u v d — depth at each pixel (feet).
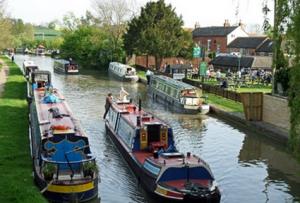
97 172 64.54
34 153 73.31
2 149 77.20
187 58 246.47
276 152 93.50
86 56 295.48
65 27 409.28
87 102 147.74
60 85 195.72
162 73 216.54
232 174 79.10
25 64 231.09
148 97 171.01
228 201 66.74
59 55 370.94
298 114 69.41
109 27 302.04
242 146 97.50
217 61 235.20
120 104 106.52
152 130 80.84
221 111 128.57
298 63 70.54
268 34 91.81
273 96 109.81
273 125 108.06
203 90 168.45
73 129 71.15
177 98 142.10
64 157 66.39
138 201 65.92
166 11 241.96
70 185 60.08
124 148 83.82
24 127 96.94
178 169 64.90
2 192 54.95
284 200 67.82
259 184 74.33
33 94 115.75
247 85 173.27
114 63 246.27
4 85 164.96
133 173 76.89
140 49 241.14
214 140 102.27
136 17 275.59
